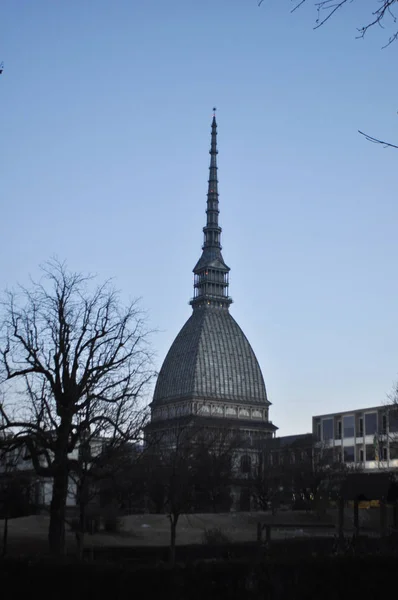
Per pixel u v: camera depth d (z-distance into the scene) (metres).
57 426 59.84
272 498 165.38
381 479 77.19
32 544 74.69
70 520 91.19
